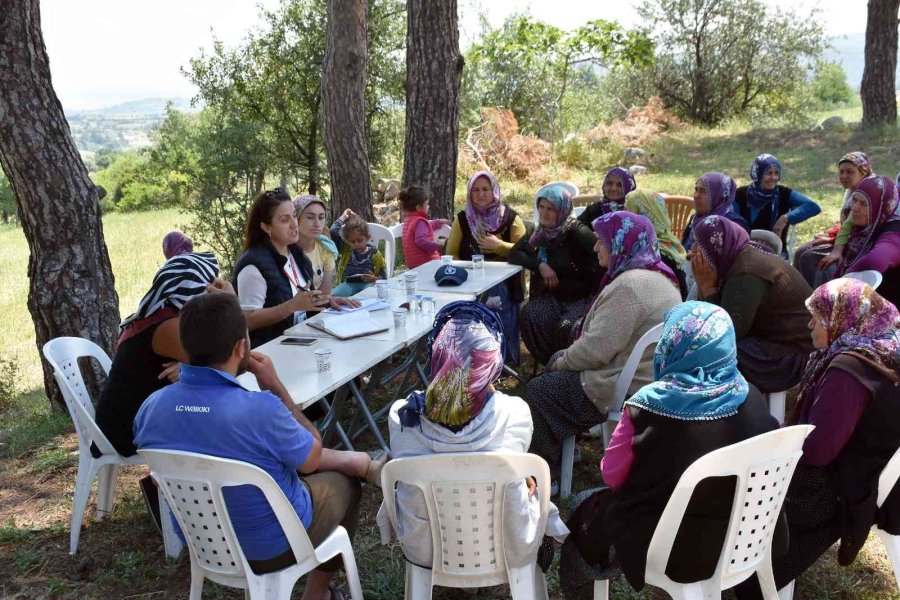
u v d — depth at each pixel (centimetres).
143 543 362
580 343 370
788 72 2264
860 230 501
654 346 357
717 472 229
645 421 246
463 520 252
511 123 1562
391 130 1476
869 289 269
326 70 876
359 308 441
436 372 258
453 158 827
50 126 487
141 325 332
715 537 240
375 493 405
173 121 2458
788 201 643
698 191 584
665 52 2317
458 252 600
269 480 244
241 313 252
